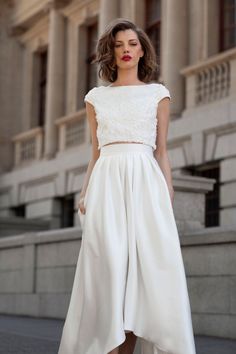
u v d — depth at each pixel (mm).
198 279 11094
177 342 4652
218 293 10680
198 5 20328
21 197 29547
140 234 4828
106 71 5266
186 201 12789
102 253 4812
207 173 19156
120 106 5066
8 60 31797
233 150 17609
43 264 15203
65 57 28750
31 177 28703
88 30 28156
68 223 27078
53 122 28109
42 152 29172
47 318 14789
